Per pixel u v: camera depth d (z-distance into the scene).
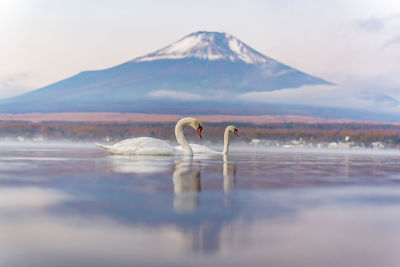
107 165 13.67
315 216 6.09
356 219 5.95
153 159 16.98
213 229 5.22
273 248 4.55
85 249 4.40
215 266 4.02
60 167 12.85
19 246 4.46
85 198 7.19
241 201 7.13
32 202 6.80
